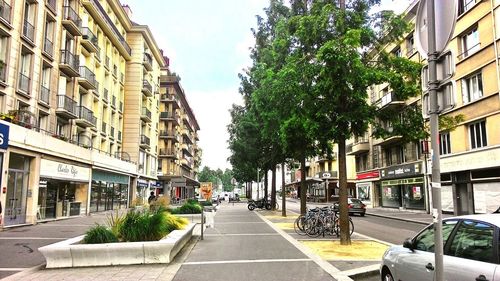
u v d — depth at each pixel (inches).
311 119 491.5
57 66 1089.4
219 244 522.9
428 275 194.5
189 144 3850.9
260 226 796.0
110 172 1413.6
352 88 470.3
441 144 1174.3
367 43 508.1
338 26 486.3
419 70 491.8
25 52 939.3
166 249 376.2
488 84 959.0
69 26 1143.6
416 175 1327.5
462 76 1056.8
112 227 420.2
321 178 2711.6
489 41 954.1
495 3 935.7
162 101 2719.0
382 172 1617.9
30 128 884.6
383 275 257.9
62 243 375.9
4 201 727.7
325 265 367.9
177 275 326.0
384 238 626.2
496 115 930.1
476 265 163.3
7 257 419.5
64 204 1029.2
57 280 305.3
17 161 797.9
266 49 867.4
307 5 641.0
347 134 490.0
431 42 181.2
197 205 946.7
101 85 1469.0
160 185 2539.4
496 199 928.3
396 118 500.7
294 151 713.6
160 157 2684.5
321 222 617.0
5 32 837.8
